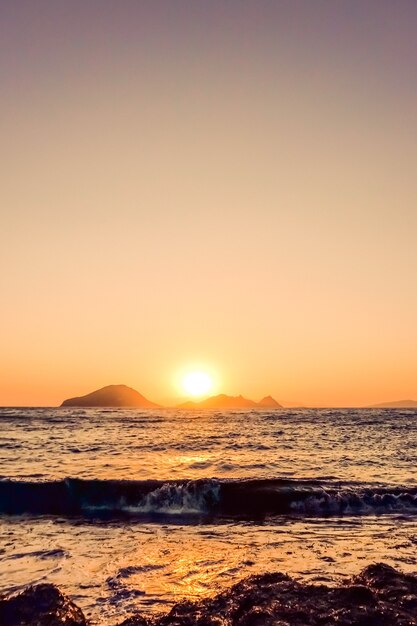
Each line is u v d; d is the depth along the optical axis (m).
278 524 10.74
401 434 34.44
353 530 10.04
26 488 12.73
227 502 12.51
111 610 5.50
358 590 4.93
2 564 7.57
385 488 13.23
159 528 10.38
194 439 29.31
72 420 53.19
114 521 11.09
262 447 24.78
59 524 10.77
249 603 4.80
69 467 17.16
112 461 18.89
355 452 22.78
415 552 8.09
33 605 4.82
